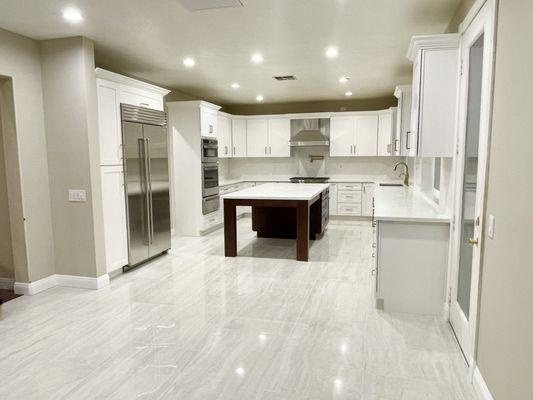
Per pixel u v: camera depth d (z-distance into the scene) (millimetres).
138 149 4633
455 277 2932
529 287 1514
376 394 2205
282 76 5656
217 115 7242
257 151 8547
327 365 2514
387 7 3064
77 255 4016
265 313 3354
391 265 3311
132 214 4566
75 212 3963
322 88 6711
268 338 2893
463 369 2455
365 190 7859
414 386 2277
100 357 2641
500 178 1882
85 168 3869
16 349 2762
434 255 3215
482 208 2133
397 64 4938
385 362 2543
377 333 2955
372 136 7895
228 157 8344
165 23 3373
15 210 3744
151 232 4938
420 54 3000
